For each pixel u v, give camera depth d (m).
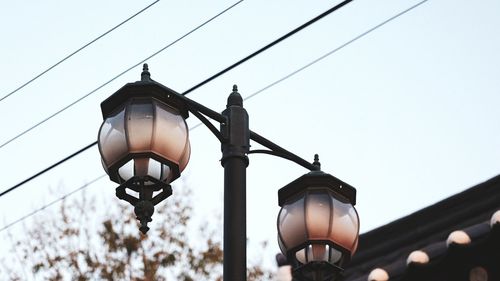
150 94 6.23
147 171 6.06
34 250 16.03
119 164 6.11
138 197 6.20
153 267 16.25
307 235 6.58
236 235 6.08
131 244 16.38
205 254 16.72
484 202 8.47
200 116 6.38
